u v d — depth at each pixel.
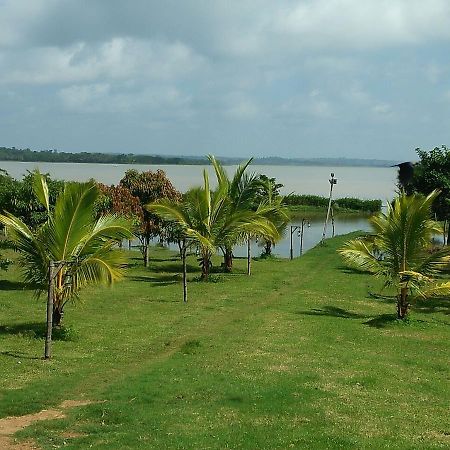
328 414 10.59
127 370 13.65
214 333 17.52
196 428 9.82
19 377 12.77
